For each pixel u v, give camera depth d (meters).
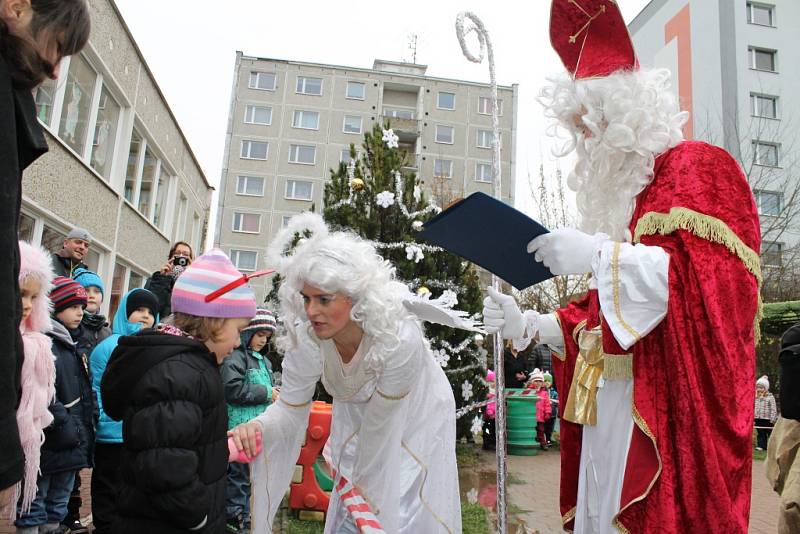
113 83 10.52
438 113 39.12
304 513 4.54
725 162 2.11
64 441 3.41
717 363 1.91
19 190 1.17
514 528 4.70
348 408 2.46
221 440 2.23
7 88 1.15
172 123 14.98
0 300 1.06
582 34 2.40
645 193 2.23
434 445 2.35
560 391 2.56
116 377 2.20
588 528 2.19
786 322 8.07
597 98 2.30
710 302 1.91
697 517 1.85
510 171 39.09
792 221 17.95
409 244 6.32
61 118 8.82
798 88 21.33
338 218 6.59
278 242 2.34
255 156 37.25
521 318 2.40
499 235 2.16
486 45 2.83
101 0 9.52
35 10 1.24
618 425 2.11
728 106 20.84
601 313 2.03
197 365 2.18
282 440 2.44
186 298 2.35
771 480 3.11
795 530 2.72
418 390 2.38
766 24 22.02
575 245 2.09
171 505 1.96
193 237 20.39
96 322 4.52
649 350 2.03
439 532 2.26
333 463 2.50
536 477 6.61
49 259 3.37
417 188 6.99
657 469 1.90
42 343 3.14
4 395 1.05
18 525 3.21
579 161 2.46
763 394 11.52
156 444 1.99
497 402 2.47
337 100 38.59
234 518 4.00
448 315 2.29
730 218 2.03
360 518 2.18
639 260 1.98
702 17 22.44
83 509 4.72
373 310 2.07
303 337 2.30
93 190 9.94
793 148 20.34
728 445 1.90
